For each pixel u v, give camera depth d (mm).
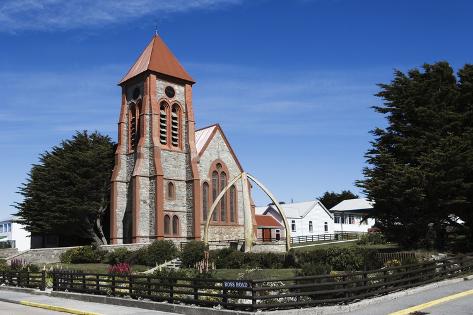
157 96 62688
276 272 37000
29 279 34969
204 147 65250
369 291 22438
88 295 27391
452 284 26938
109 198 66250
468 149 40844
